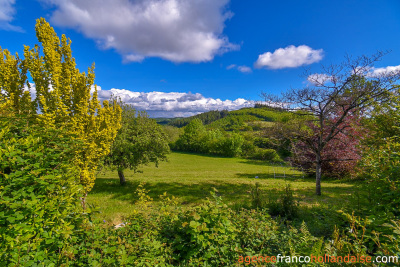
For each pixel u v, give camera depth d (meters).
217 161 36.22
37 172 2.48
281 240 3.56
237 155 44.53
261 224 3.88
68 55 5.34
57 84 4.70
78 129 5.09
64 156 3.44
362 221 2.52
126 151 11.22
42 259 2.15
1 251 1.99
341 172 13.81
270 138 10.14
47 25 4.87
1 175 2.52
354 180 12.66
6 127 2.79
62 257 2.44
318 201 7.67
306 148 13.42
